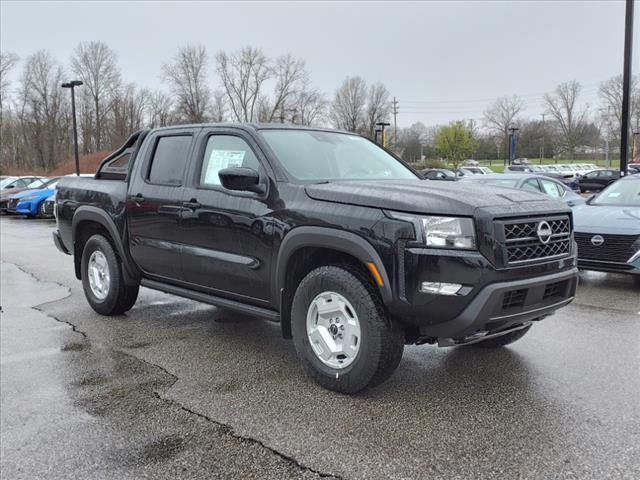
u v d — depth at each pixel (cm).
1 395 386
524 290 349
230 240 438
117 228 554
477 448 303
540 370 422
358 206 361
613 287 748
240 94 7162
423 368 429
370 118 7112
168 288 521
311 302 386
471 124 8156
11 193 2408
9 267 961
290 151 444
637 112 6944
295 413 350
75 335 529
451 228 333
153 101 7100
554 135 8050
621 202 820
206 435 324
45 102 6544
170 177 507
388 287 340
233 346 491
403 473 279
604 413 345
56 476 284
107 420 346
